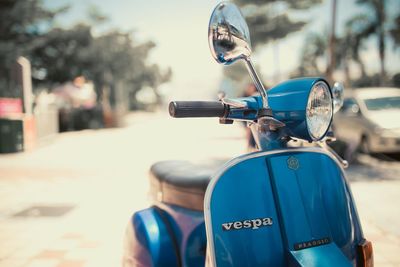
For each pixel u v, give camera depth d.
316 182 1.92
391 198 5.82
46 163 10.01
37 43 21.42
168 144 14.02
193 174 2.45
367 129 9.32
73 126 22.27
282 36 18.45
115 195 6.54
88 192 6.78
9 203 6.08
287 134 1.93
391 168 8.34
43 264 3.79
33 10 20.58
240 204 1.80
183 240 2.29
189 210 2.35
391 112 9.62
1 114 12.81
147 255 2.29
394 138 8.94
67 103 23.69
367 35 26.91
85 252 4.07
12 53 20.17
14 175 8.42
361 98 10.11
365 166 8.58
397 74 27.06
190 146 13.23
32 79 23.44
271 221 1.80
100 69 27.56
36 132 13.98
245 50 1.74
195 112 1.81
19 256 3.98
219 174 1.82
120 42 31.27
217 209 1.78
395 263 3.55
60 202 6.12
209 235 1.76
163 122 30.16
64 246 4.24
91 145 14.40
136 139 16.56
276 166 1.87
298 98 1.85
